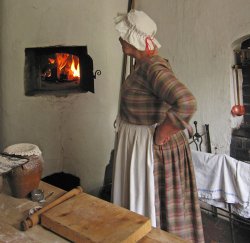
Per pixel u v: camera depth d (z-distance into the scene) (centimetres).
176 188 131
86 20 232
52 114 242
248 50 203
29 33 224
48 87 246
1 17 220
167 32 236
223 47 206
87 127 250
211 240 207
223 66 208
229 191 192
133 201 132
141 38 126
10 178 99
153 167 128
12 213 92
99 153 257
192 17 219
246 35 193
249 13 189
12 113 235
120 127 140
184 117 112
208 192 201
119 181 141
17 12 220
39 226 84
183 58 229
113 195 143
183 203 133
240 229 218
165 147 129
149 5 245
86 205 90
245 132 212
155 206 129
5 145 242
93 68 240
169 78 114
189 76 228
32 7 221
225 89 211
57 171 251
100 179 263
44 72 244
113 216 84
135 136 132
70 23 229
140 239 78
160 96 119
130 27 127
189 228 139
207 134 224
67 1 225
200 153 204
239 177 187
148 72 119
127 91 130
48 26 225
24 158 101
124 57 254
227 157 193
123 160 138
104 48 240
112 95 253
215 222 228
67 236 78
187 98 110
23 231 82
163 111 127
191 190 139
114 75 251
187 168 137
